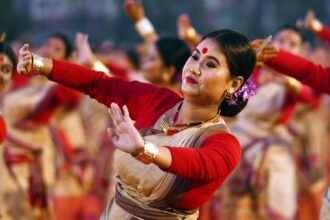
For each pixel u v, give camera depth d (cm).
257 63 858
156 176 718
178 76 1072
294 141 1641
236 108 741
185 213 734
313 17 1191
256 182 1298
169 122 734
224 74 717
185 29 1069
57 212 1512
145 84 763
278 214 1298
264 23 5362
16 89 1263
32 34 4322
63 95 1250
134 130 652
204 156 676
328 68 870
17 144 1262
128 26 5138
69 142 1490
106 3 5394
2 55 934
